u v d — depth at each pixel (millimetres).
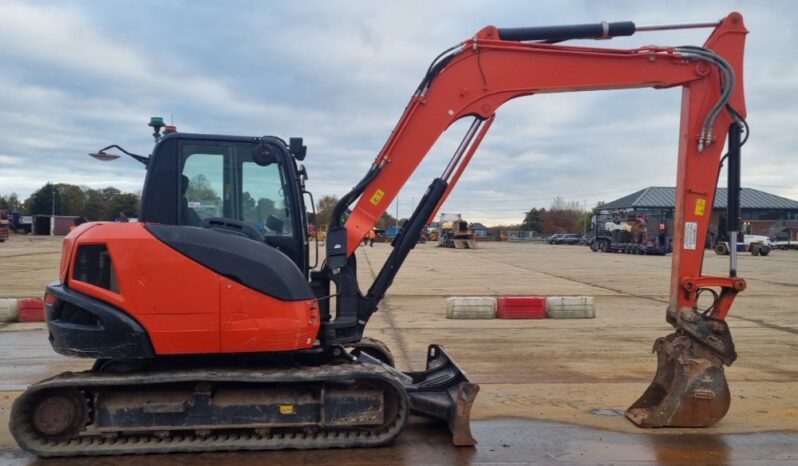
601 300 14336
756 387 6543
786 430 5141
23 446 4246
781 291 16172
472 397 4711
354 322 5027
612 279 20219
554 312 11398
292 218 4867
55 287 4438
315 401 4539
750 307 13039
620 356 8125
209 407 4430
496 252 44406
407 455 4520
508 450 4648
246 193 4797
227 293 4316
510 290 16531
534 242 82625
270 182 4840
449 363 5449
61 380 4242
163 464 4301
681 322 5141
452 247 52812
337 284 5020
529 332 9953
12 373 6938
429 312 12250
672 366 5371
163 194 4641
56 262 25172
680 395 5102
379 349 6016
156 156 4664
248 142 4812
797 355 8203
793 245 51281
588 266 27484
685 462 4422
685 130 5242
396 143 5105
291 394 4535
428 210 5219
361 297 5148
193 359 4559
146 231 4336
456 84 5109
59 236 66562
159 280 4262
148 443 4406
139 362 4488
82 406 4371
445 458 4473
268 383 4523
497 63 5109
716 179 5211
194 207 4707
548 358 7988
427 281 19359
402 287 17344
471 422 5332
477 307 11344
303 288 4496
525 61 5113
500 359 7922
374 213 5094
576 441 4855
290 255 4855
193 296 4285
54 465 4270
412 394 4934
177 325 4273
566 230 104438
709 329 5125
